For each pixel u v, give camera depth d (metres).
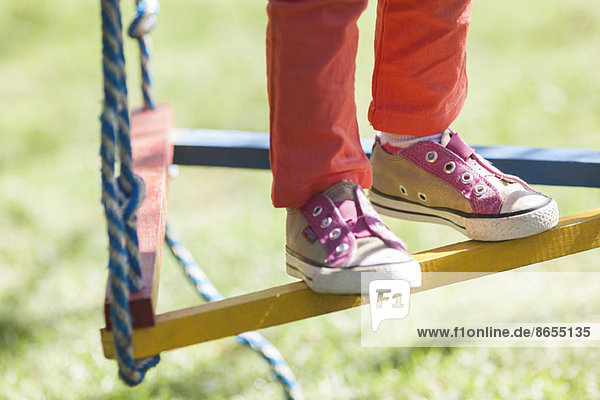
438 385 3.12
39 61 9.20
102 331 1.69
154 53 9.06
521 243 2.01
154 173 2.35
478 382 3.11
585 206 4.58
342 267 1.76
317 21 1.71
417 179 2.13
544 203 2.00
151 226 1.96
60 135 6.79
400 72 2.02
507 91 6.87
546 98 6.66
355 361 3.35
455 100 2.10
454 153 2.09
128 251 1.64
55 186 5.63
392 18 1.99
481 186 2.03
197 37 9.64
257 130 6.69
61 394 3.25
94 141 6.61
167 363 3.46
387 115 2.07
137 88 7.91
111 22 1.47
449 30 1.98
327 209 1.85
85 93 7.97
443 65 2.01
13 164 6.14
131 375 1.64
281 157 1.83
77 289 4.14
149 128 2.84
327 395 3.14
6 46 9.81
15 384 3.31
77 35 10.11
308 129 1.80
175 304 3.95
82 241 4.76
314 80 1.75
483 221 2.00
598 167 2.51
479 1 10.11
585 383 3.05
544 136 5.86
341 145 1.84
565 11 9.32
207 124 6.81
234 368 3.43
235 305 1.80
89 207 5.27
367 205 1.89
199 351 3.57
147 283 1.71
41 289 4.17
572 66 7.45
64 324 3.79
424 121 2.07
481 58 7.98
